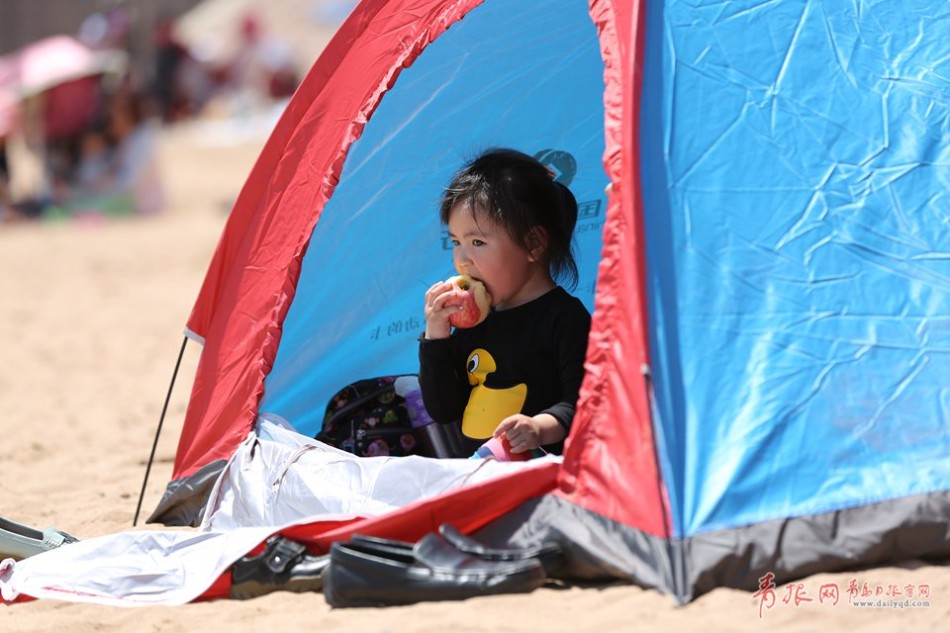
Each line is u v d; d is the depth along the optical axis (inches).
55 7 5191.9
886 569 496.7
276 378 701.9
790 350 518.9
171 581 549.3
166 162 3277.6
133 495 756.6
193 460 674.8
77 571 560.1
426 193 715.4
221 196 2721.5
